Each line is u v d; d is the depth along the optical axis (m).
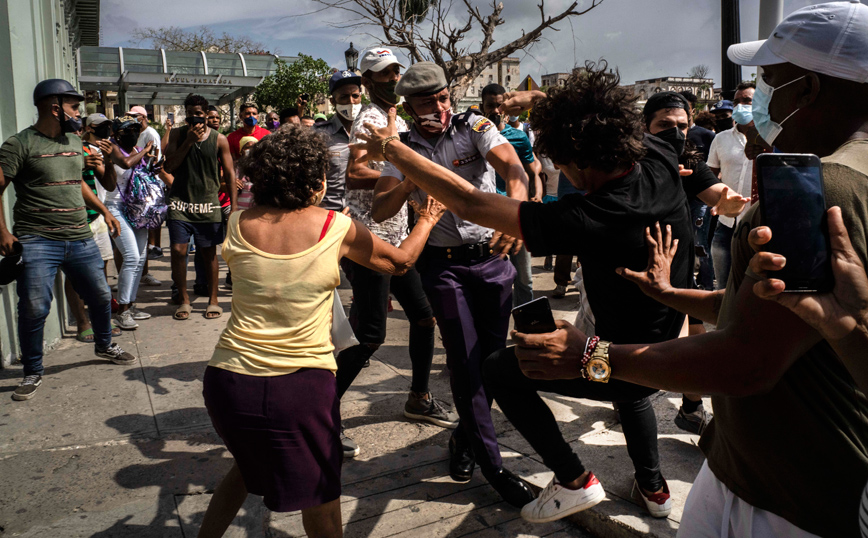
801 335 1.07
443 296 2.75
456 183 1.92
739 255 1.20
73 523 2.58
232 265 2.06
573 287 6.73
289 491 1.95
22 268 3.64
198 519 2.63
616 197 1.82
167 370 4.36
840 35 1.12
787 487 1.25
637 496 2.56
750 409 1.26
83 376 4.23
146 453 3.18
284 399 1.93
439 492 2.84
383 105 3.32
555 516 2.27
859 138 1.15
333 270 2.04
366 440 3.31
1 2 4.36
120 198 5.38
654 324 2.00
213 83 17.80
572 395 2.11
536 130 1.91
